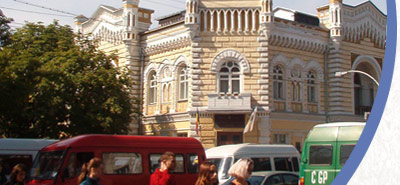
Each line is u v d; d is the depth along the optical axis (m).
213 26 39.22
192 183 18.80
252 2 39.19
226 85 39.16
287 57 41.12
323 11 44.72
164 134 42.16
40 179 16.64
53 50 35.72
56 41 36.72
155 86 44.31
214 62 38.94
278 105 40.38
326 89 43.31
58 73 31.77
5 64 24.61
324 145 17.30
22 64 27.06
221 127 38.31
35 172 17.12
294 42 41.19
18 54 33.47
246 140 38.06
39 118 31.17
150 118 43.72
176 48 42.03
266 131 38.16
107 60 36.25
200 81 38.94
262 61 38.72
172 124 41.41
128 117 35.03
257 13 39.22
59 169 16.33
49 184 16.19
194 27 38.84
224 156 21.55
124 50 45.66
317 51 43.22
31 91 27.52
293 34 41.09
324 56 43.81
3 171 21.52
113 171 17.17
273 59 40.03
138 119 44.97
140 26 45.69
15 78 25.11
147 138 18.53
